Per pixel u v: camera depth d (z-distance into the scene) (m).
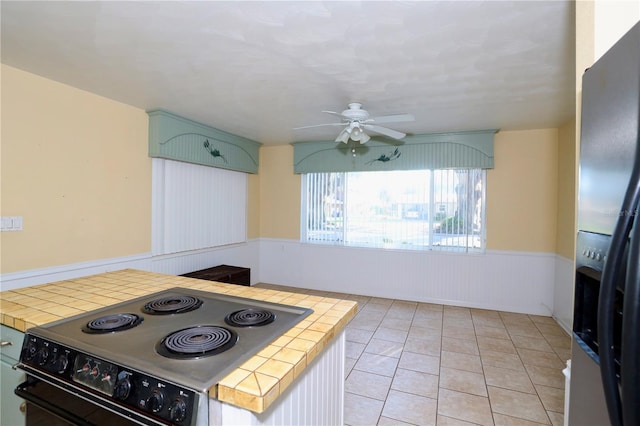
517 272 4.12
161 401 0.92
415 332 3.47
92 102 2.93
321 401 1.29
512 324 3.71
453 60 2.18
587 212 0.89
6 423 1.44
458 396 2.32
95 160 2.97
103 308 1.51
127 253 3.28
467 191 4.35
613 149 0.75
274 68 2.34
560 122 3.65
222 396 0.88
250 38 1.93
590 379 0.86
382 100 2.99
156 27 1.83
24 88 2.47
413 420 2.07
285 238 5.38
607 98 0.79
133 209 3.33
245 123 3.94
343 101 3.05
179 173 3.88
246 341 1.16
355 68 2.32
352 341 3.24
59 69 2.41
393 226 4.75
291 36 1.90
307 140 4.97
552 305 3.96
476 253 4.29
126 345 1.13
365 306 4.33
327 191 5.11
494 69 2.31
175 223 3.84
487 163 4.12
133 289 1.86
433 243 4.54
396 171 4.70
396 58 2.16
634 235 0.60
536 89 2.68
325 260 5.11
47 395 1.20
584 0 1.19
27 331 1.29
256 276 5.41
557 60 2.16
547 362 2.82
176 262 3.90
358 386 2.45
